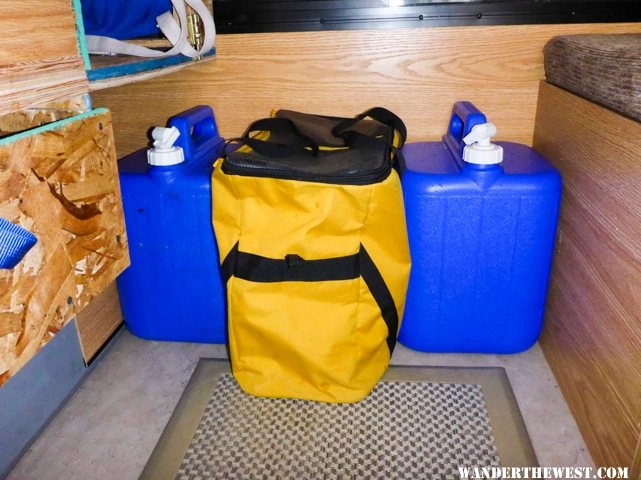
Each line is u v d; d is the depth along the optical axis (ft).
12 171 1.85
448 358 3.74
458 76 3.88
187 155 3.58
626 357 2.50
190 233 3.55
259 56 3.96
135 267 3.72
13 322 1.91
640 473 2.36
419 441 3.04
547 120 3.67
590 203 2.96
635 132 2.43
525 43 3.76
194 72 4.07
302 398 3.28
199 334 3.91
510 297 3.52
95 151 2.36
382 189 2.88
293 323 3.09
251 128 3.36
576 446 2.99
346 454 2.97
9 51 1.80
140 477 2.87
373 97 3.98
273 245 2.98
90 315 3.70
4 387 2.90
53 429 3.24
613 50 2.73
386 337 3.33
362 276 3.04
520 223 3.31
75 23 2.19
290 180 2.86
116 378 3.66
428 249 3.42
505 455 2.94
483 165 3.22
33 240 1.88
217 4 3.86
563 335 3.39
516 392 3.42
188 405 3.35
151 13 3.38
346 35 3.83
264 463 2.93
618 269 2.61
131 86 4.16
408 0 3.72
